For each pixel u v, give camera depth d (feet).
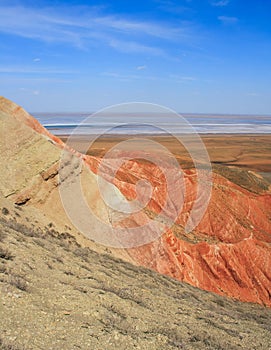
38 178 52.60
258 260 82.02
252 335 32.94
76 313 23.00
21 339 17.69
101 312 24.49
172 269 60.70
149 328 24.99
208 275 73.67
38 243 38.37
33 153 54.85
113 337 21.18
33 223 46.93
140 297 33.30
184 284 55.01
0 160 52.34
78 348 18.62
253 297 74.79
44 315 21.21
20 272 27.12
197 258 74.95
